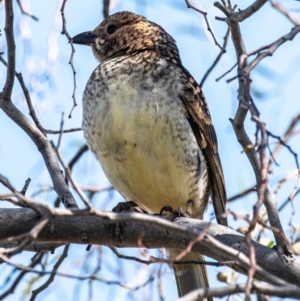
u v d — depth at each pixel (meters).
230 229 8.89
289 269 8.44
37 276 10.90
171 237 8.86
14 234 8.65
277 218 8.50
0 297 9.82
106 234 8.92
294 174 10.28
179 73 10.66
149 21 12.42
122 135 10.22
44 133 10.03
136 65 10.50
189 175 10.58
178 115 10.34
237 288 5.91
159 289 10.62
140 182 10.60
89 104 10.52
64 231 8.85
